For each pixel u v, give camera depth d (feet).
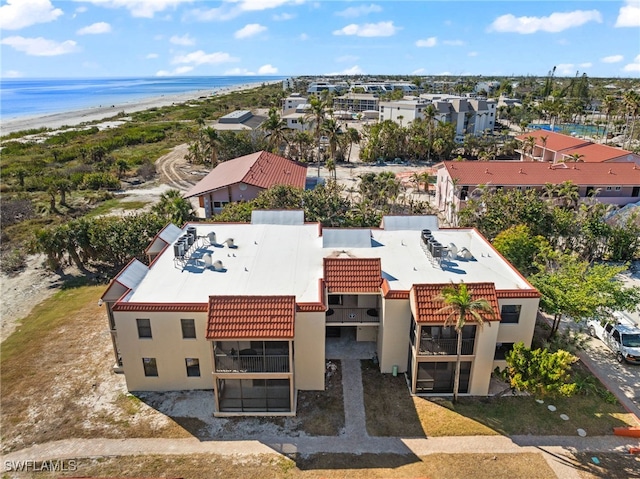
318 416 78.74
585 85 549.13
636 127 357.20
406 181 234.99
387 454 71.05
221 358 77.87
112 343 93.86
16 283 132.57
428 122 290.56
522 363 75.10
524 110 461.37
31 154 306.96
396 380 87.51
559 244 143.13
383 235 111.65
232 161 218.79
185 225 117.08
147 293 84.69
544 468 68.39
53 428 76.95
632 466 68.90
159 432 75.72
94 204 203.82
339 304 94.43
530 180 179.01
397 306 84.07
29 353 97.55
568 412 79.56
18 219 182.80
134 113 561.43
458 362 78.18
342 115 445.37
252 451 71.87
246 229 115.03
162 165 277.85
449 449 71.87
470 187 175.22
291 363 76.54
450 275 91.25
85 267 141.18
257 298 77.46
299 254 101.24
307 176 245.45
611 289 88.79
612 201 180.65
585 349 94.22
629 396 83.46
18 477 67.82
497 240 116.06
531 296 81.82
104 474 67.97
